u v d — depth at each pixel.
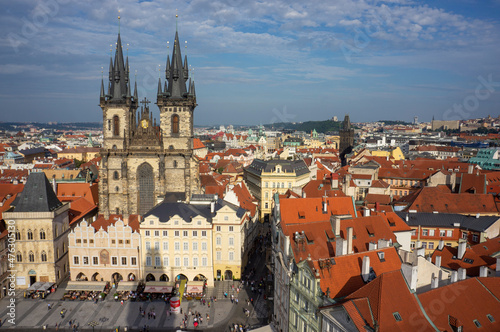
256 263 130.12
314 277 64.25
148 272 111.12
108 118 156.38
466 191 151.88
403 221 101.62
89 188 158.12
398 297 54.41
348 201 102.44
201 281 108.94
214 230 113.94
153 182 157.12
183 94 157.12
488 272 68.19
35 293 108.31
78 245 110.94
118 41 156.38
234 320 94.38
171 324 92.69
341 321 55.97
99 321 94.19
